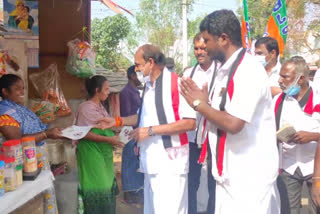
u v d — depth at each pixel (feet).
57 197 12.94
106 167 12.41
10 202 7.86
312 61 57.16
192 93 7.21
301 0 52.90
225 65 7.66
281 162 11.00
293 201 11.11
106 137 11.93
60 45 20.48
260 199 7.59
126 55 76.02
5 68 13.32
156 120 9.61
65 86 20.39
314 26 53.67
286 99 10.82
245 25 15.33
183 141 9.60
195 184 12.55
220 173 7.71
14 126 9.63
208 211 11.22
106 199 12.22
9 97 10.19
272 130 7.75
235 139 7.56
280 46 18.25
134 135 9.28
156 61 9.51
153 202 9.78
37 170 9.38
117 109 24.66
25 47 14.78
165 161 9.50
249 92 7.11
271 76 12.99
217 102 7.93
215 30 7.45
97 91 12.39
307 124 10.73
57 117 17.58
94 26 64.23
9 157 8.16
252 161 7.54
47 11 20.21
